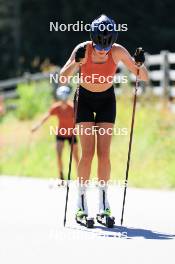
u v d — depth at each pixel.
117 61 19.89
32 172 42.50
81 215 20.66
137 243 17.94
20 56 117.62
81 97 20.09
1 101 63.47
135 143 40.34
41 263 15.48
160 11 106.94
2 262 15.61
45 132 48.88
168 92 46.44
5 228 20.27
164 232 19.72
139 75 20.33
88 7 110.12
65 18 111.62
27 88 59.06
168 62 47.00
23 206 25.70
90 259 15.93
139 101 46.19
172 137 40.09
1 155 48.75
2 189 32.62
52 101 57.06
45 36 115.44
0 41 121.25
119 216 23.11
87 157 20.31
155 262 15.63
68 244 17.77
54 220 21.81
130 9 107.50
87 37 111.06
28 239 18.47
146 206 26.03
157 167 36.91
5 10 123.88
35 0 117.56
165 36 106.06
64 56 111.62
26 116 57.84
